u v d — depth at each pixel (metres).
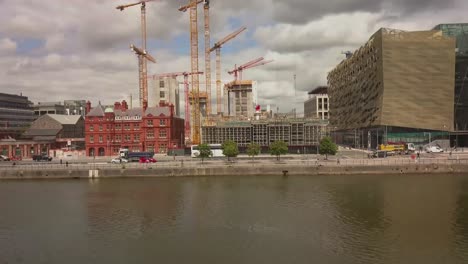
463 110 145.38
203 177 95.12
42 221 57.81
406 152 125.38
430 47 136.50
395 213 57.47
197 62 186.25
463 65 144.50
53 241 48.91
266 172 96.75
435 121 138.38
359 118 167.62
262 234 49.34
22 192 80.50
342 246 44.47
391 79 137.50
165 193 76.00
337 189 75.75
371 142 160.75
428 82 137.38
